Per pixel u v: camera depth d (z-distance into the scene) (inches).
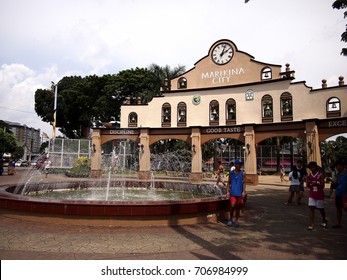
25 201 293.6
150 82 1578.5
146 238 240.4
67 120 1934.1
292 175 466.6
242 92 946.7
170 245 222.8
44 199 296.5
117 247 214.8
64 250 205.2
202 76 1015.6
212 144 1718.8
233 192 301.4
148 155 1019.9
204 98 1001.5
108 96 1658.5
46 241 225.3
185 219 297.6
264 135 874.8
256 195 595.8
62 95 1808.6
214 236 252.7
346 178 288.7
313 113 824.3
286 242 236.1
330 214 375.9
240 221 321.4
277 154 1428.4
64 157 1197.1
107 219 276.5
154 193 544.1
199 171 941.2
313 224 286.4
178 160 1422.2
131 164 1395.2
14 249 204.8
